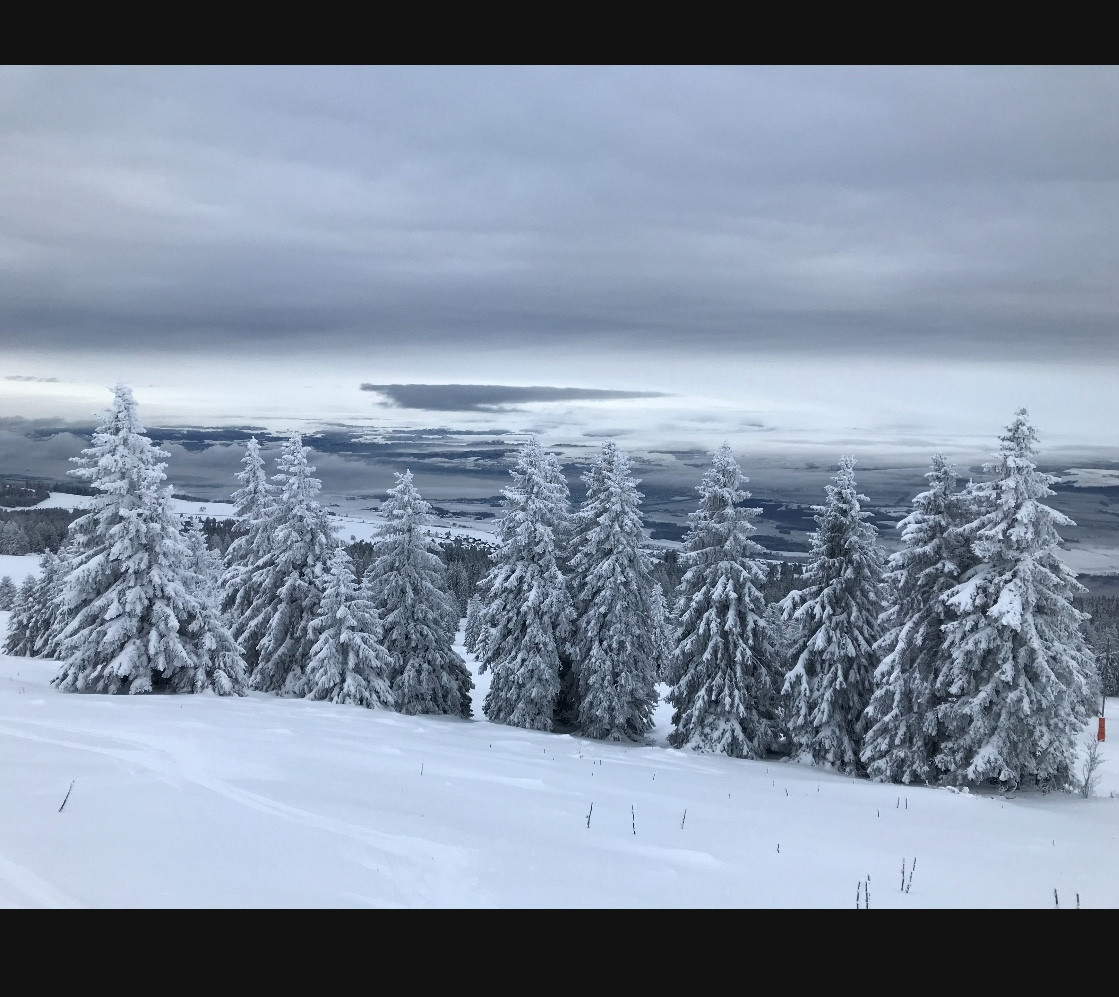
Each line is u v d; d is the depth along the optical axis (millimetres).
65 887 7766
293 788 12867
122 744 15203
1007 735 22594
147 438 29188
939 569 25000
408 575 37375
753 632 32219
